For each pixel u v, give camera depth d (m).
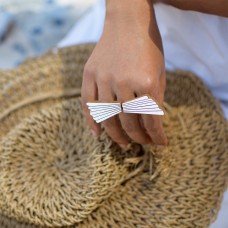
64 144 0.62
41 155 0.61
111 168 0.56
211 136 0.61
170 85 0.67
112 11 0.55
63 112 0.63
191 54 0.67
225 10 0.55
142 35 0.53
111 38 0.54
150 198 0.58
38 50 1.12
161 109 0.49
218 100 0.64
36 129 0.62
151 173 0.58
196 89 0.66
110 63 0.52
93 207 0.56
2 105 0.70
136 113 0.52
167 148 0.58
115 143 0.57
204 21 0.60
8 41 1.14
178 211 0.56
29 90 0.71
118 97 0.51
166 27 0.65
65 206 0.56
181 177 0.59
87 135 0.61
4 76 0.72
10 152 0.60
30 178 0.59
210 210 0.57
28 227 0.58
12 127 0.68
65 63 0.73
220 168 0.59
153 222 0.56
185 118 0.64
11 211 0.57
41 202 0.57
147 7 0.55
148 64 0.51
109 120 0.53
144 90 0.50
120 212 0.57
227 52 0.62
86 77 0.54
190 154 0.60
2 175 0.59
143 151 0.59
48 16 1.18
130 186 0.59
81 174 0.58
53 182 0.58
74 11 1.19
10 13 1.18
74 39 0.83
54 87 0.71
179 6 0.59
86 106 0.55
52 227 0.57
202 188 0.58
